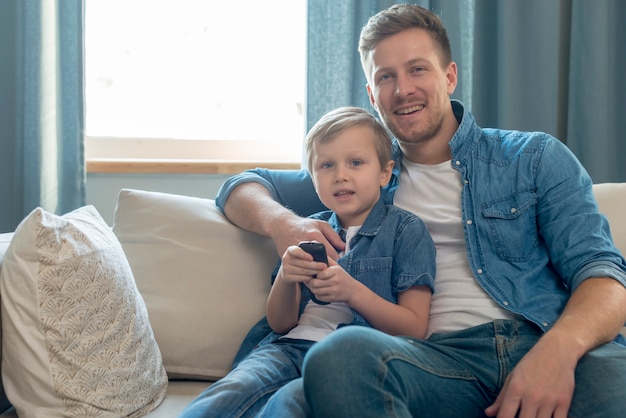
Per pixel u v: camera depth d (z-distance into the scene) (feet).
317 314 4.69
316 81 7.41
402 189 5.04
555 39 7.66
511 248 4.55
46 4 6.98
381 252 4.67
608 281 4.07
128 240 5.52
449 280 4.60
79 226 4.66
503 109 7.61
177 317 5.22
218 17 8.34
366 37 5.06
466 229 4.63
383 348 3.36
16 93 7.04
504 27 7.55
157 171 7.56
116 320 4.46
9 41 7.04
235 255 5.38
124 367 4.40
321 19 7.39
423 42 4.85
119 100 8.20
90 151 8.00
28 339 4.18
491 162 4.82
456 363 3.98
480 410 3.92
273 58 8.42
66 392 4.13
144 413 4.48
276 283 4.65
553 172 4.61
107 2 8.13
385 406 3.16
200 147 8.25
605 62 7.65
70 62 7.12
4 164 7.09
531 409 3.55
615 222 5.41
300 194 5.68
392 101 4.87
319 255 4.21
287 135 8.44
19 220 7.09
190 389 5.05
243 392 4.09
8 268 4.31
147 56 8.25
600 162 7.70
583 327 3.80
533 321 4.16
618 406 3.47
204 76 8.36
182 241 5.45
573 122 7.83
